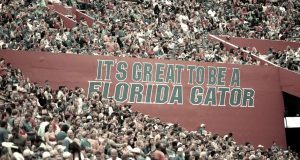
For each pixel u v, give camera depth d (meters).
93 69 97.06
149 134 77.12
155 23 111.94
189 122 101.31
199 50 106.19
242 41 117.69
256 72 105.25
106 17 111.69
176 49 104.81
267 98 105.56
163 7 119.19
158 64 100.19
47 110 74.50
